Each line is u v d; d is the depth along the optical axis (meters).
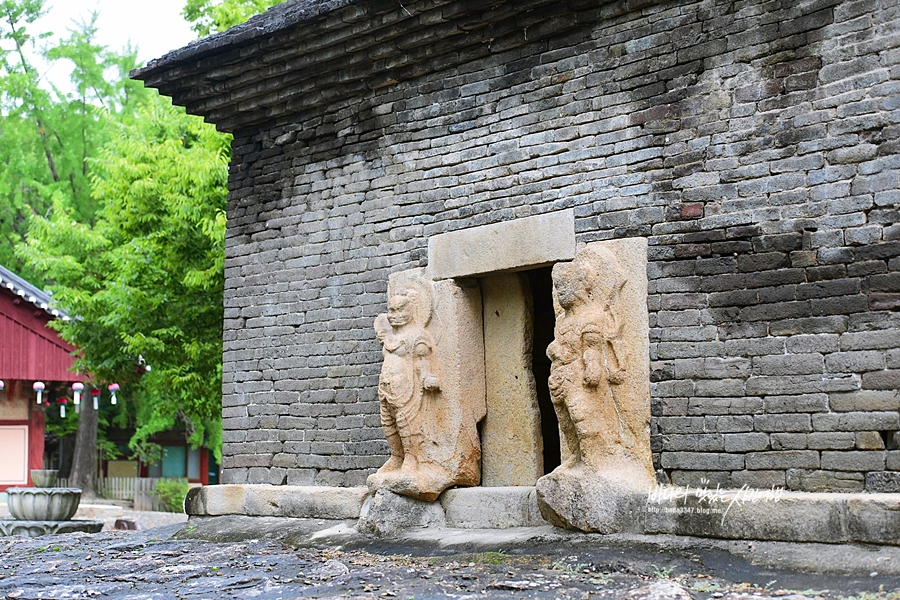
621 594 6.37
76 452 31.55
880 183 7.27
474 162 9.56
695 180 8.13
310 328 10.73
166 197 17.25
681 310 8.08
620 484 8.01
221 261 16.62
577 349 8.27
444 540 8.79
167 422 31.42
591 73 8.81
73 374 26.31
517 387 9.44
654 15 8.49
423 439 9.35
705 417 7.89
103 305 18.52
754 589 6.52
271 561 8.45
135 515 25.48
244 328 11.30
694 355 7.99
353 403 10.29
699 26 8.23
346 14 9.73
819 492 7.29
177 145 18.52
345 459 10.28
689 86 8.24
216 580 7.66
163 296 17.45
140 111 20.92
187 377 17.36
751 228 7.82
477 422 9.57
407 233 10.02
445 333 9.52
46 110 32.91
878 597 6.00
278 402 10.90
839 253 7.40
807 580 6.66
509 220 9.22
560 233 8.80
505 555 8.00
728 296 7.88
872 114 7.33
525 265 9.02
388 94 10.32
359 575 7.49
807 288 7.52
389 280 9.91
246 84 11.09
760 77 7.88
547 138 9.05
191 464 36.31
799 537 7.12
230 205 11.62
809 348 7.46
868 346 7.20
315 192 10.88
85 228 20.41
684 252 8.12
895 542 6.69
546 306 11.03
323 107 10.88
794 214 7.63
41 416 27.27
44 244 20.30
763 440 7.61
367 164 10.45
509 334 9.54
